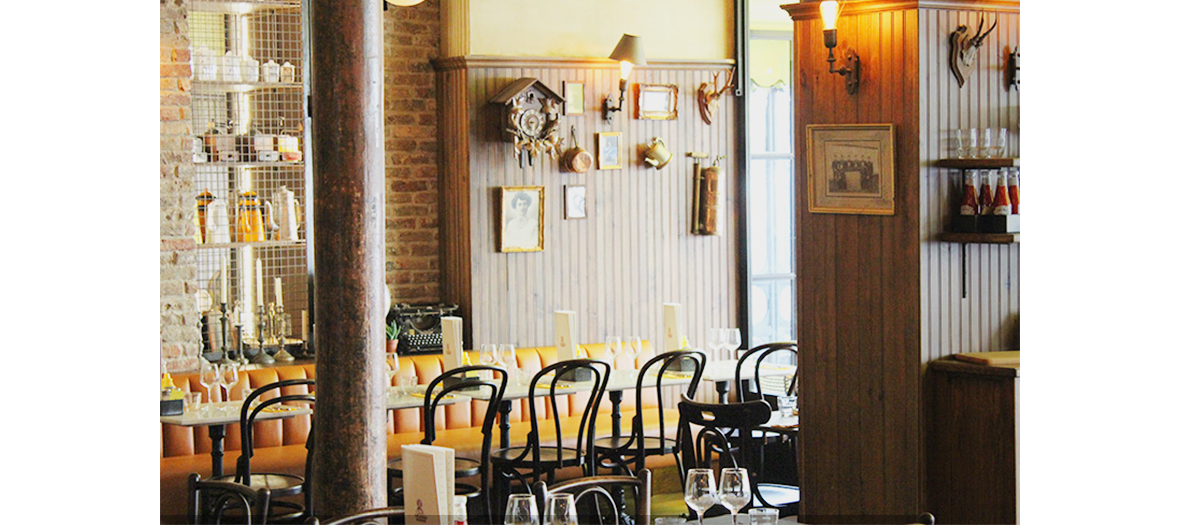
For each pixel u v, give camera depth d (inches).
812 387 225.9
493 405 241.6
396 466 250.8
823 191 219.3
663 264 339.0
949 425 206.7
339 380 163.5
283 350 289.9
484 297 313.6
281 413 240.8
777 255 366.6
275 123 295.3
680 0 336.5
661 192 337.4
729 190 348.2
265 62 294.8
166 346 271.6
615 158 329.1
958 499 205.8
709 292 346.6
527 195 316.2
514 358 280.4
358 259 163.0
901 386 209.3
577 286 326.3
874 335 213.5
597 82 325.4
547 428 296.2
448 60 311.7
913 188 204.7
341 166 161.9
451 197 317.7
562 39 320.5
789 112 365.4
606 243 329.7
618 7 327.9
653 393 326.6
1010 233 200.7
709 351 346.0
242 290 297.1
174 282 272.1
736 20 343.9
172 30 269.1
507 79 313.7
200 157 275.4
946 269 208.2
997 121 211.5
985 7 208.1
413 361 295.0
